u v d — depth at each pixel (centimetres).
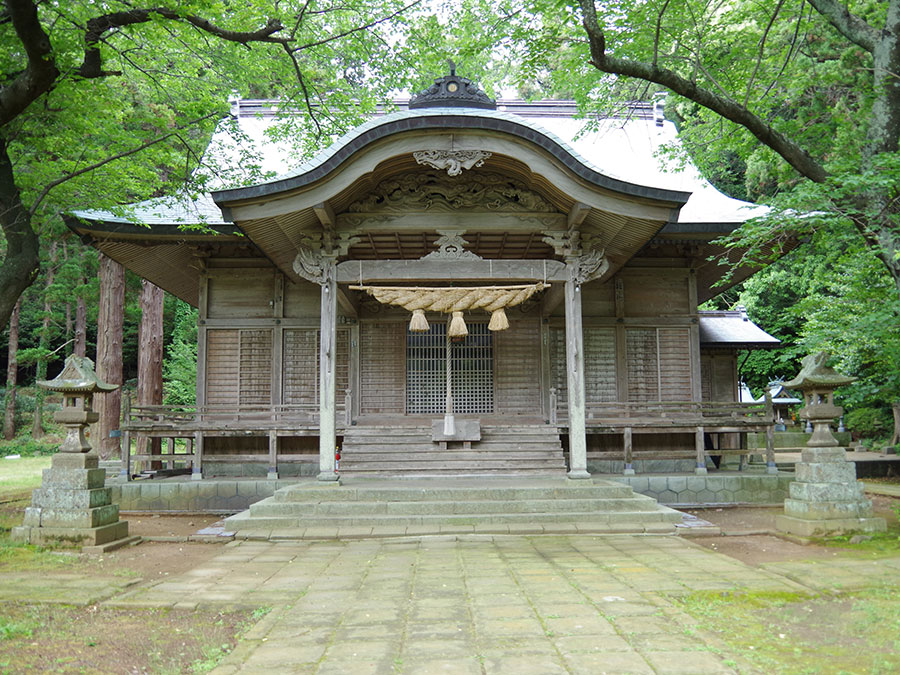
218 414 1362
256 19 1181
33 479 1808
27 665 399
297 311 1428
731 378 1858
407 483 1056
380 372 1431
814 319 1364
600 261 1097
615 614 485
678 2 1023
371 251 1312
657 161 1766
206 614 514
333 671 379
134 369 3825
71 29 920
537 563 686
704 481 1200
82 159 1152
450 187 1084
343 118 1349
